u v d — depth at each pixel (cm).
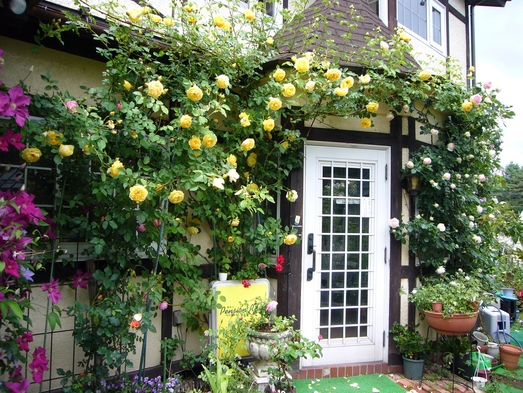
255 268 356
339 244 390
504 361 408
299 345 280
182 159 296
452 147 417
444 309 340
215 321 331
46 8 270
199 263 338
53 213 286
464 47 724
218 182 265
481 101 409
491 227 477
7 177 280
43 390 279
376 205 402
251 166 362
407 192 409
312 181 382
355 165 399
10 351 200
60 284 285
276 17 464
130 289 279
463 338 396
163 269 324
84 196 277
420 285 409
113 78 290
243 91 359
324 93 344
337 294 387
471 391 344
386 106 403
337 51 357
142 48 300
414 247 397
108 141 285
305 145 381
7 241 186
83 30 289
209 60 323
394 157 405
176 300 347
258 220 366
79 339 256
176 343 321
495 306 472
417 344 371
